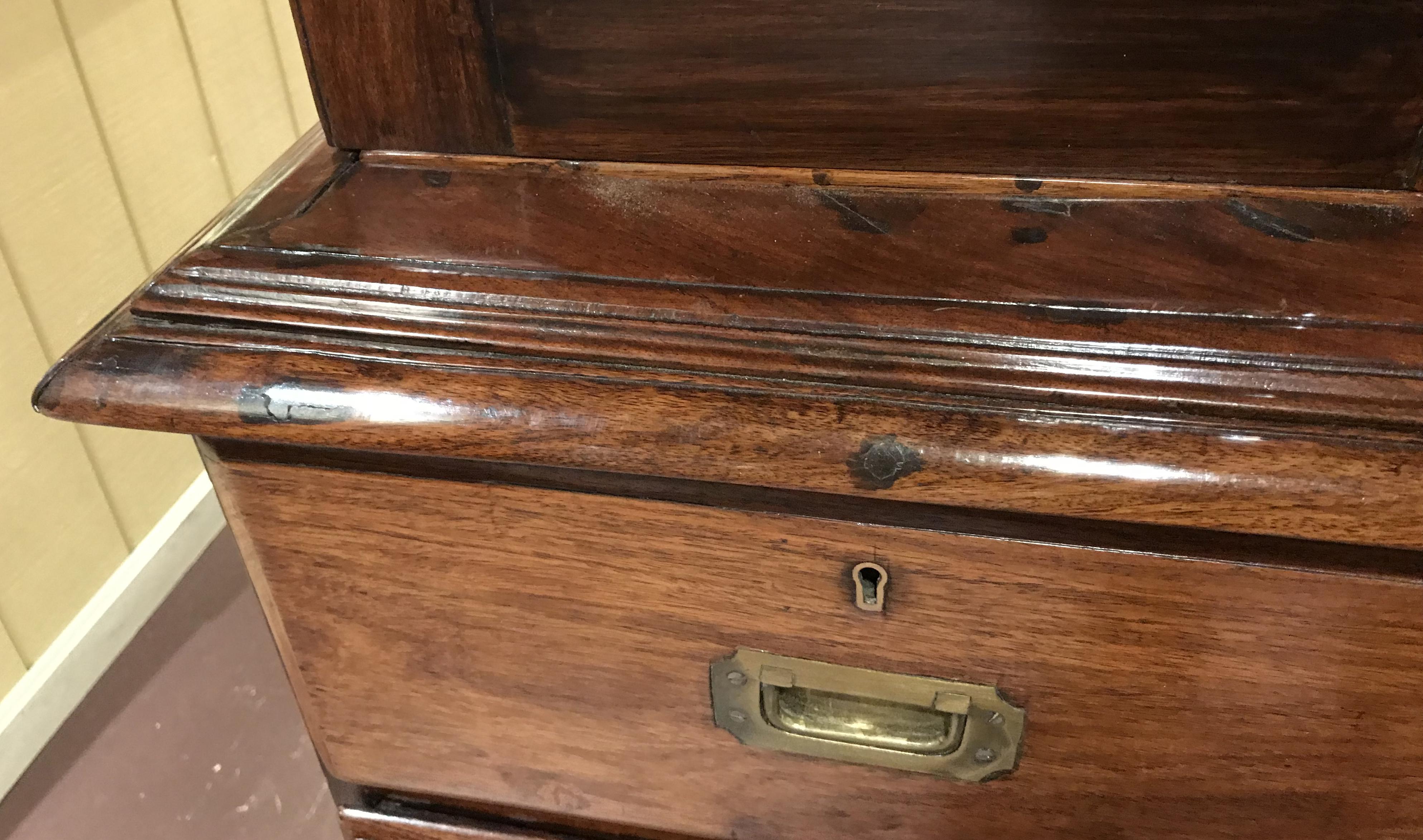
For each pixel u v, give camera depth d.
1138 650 0.41
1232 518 0.35
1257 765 0.44
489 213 0.47
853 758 0.48
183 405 0.41
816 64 0.45
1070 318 0.39
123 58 0.90
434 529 0.45
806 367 0.39
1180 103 0.43
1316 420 0.36
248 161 1.08
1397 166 0.44
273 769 0.89
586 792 0.55
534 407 0.40
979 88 0.44
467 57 0.47
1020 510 0.37
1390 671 0.40
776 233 0.44
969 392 0.38
